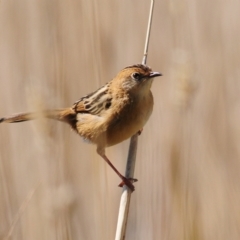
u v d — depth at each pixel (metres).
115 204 13.30
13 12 15.35
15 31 15.32
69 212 9.13
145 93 10.63
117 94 10.70
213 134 13.47
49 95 8.48
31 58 14.84
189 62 9.44
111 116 10.72
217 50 15.38
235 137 13.55
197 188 11.58
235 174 12.73
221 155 13.14
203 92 14.63
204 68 14.98
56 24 13.12
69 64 13.66
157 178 11.81
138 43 16.08
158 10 16.42
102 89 10.98
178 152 10.79
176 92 9.47
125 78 10.59
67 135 9.21
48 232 9.09
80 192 11.67
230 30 15.64
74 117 11.37
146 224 11.70
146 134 13.09
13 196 11.33
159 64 16.19
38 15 14.65
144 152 12.32
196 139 13.04
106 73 13.75
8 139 13.47
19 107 15.01
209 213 12.02
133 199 13.00
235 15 15.73
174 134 11.29
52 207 8.98
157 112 13.01
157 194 11.50
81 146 12.27
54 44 11.87
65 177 9.10
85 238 10.92
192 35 14.81
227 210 12.05
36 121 8.32
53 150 8.70
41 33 14.32
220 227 11.84
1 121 10.62
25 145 13.31
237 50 15.39
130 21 15.99
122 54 15.50
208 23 15.55
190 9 15.15
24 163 12.83
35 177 12.52
